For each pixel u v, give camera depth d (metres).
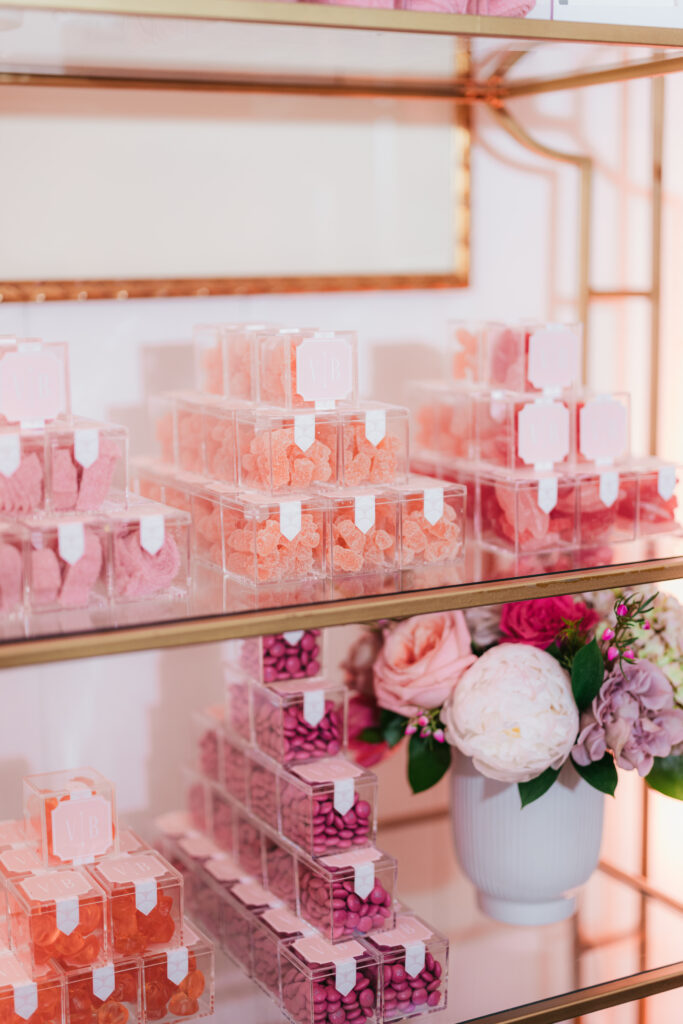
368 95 1.30
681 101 1.58
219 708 1.36
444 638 1.13
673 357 1.63
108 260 1.25
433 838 1.47
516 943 1.19
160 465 1.19
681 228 1.61
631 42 0.98
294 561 1.00
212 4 0.83
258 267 1.32
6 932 1.01
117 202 1.24
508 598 1.00
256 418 1.00
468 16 0.92
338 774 1.10
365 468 1.04
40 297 1.21
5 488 0.92
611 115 1.51
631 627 1.11
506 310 1.48
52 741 1.33
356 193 1.35
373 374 1.41
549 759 1.05
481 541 1.16
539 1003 1.07
